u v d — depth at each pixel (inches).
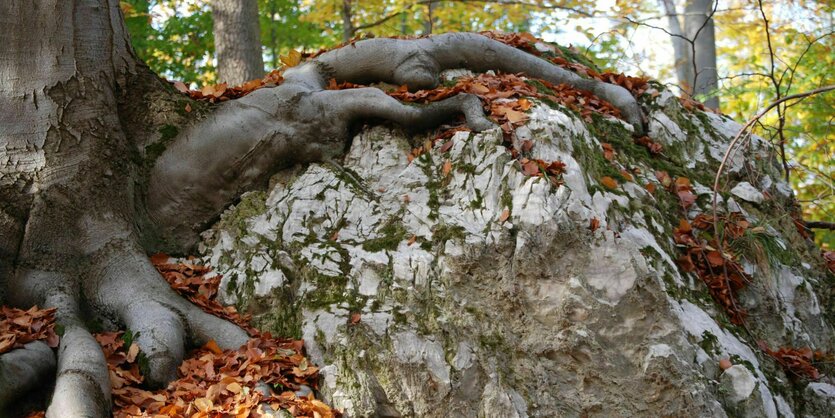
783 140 298.5
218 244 221.5
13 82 212.1
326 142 231.0
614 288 192.7
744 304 234.7
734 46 668.7
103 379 169.5
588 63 309.0
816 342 238.2
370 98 230.5
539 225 196.9
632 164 249.1
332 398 182.5
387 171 224.4
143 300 198.2
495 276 197.2
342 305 195.3
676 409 184.4
